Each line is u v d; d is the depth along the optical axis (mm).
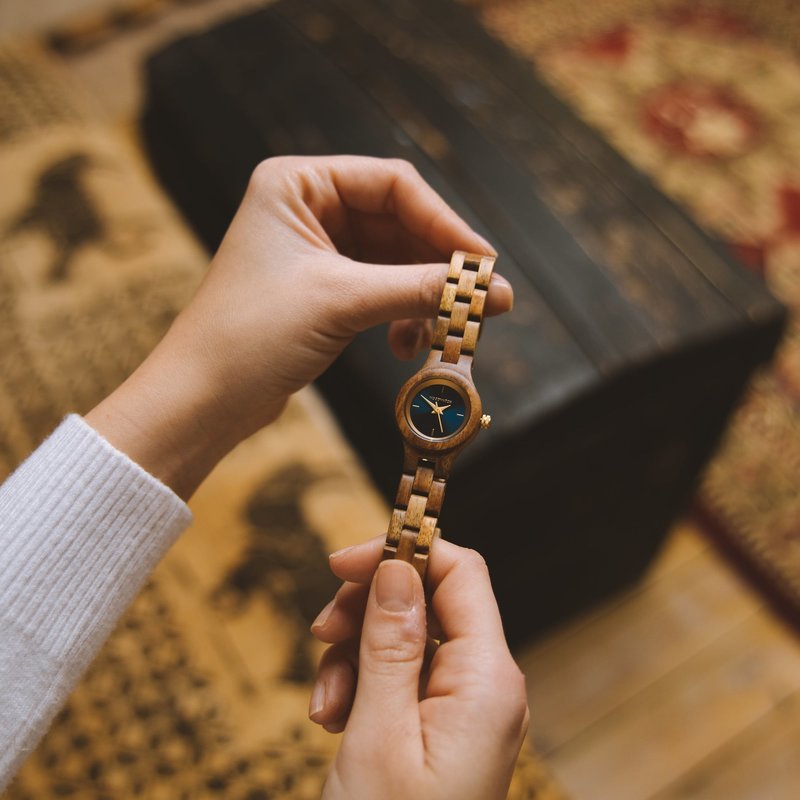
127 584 323
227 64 690
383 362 536
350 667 325
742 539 708
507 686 281
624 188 597
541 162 608
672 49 1041
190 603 427
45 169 594
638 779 615
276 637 420
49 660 307
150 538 326
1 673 301
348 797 274
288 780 387
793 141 944
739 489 725
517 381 508
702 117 966
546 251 559
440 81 663
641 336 522
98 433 326
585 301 537
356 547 317
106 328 518
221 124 661
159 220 573
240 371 342
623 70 1016
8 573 304
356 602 324
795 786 613
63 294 532
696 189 903
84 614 313
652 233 572
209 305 348
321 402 506
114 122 921
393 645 284
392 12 722
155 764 388
